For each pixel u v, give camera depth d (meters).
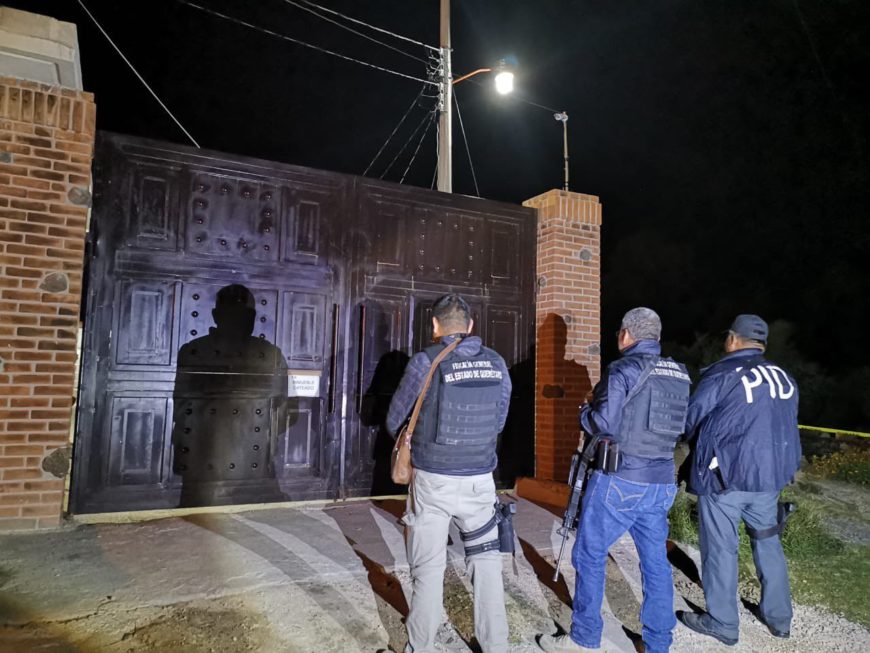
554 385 6.44
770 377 3.52
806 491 7.48
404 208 6.14
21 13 4.14
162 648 2.98
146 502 4.97
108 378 4.89
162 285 5.10
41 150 4.59
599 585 3.18
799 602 4.03
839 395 15.62
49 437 4.51
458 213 6.42
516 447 6.57
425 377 3.05
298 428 5.54
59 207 4.61
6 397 4.41
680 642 3.46
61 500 4.54
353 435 5.77
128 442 4.94
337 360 5.71
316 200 5.73
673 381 3.24
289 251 5.58
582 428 3.33
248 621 3.30
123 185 5.02
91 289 4.87
